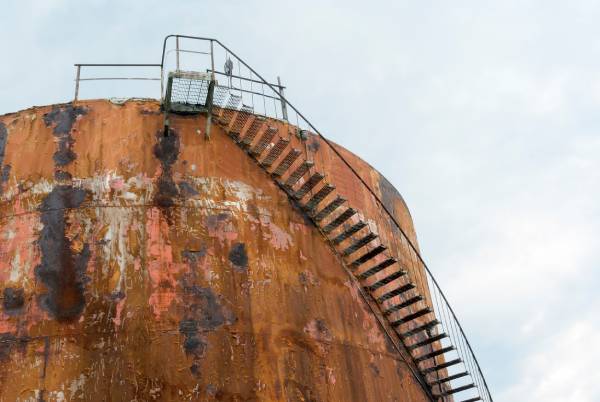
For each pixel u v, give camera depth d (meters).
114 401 14.16
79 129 17.48
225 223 16.80
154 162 17.12
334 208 18.02
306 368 15.98
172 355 14.78
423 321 21.33
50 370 14.44
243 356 15.30
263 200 17.75
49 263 15.63
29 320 15.00
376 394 17.09
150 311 15.17
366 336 17.91
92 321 14.98
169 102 17.62
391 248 21.23
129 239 15.97
